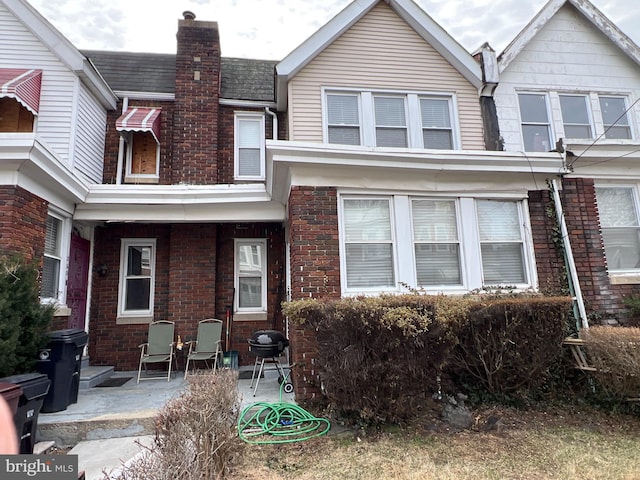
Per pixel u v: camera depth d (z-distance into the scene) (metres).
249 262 8.33
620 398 4.96
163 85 8.95
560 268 6.45
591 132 8.30
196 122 8.48
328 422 4.45
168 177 8.45
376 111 7.87
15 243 5.05
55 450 4.09
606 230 6.97
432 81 8.05
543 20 8.37
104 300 7.73
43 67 7.12
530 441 4.12
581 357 5.46
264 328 8.01
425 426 4.48
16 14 7.10
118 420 4.43
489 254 6.44
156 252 8.04
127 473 2.36
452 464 3.57
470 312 4.79
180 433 2.62
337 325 4.27
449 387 5.13
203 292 7.73
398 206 6.14
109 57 9.34
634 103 8.23
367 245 6.03
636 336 4.57
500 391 5.18
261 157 8.95
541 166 6.48
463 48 7.99
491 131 7.89
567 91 8.40
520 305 5.01
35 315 4.61
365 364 4.21
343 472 3.42
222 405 3.19
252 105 9.04
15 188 5.09
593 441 4.12
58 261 6.46
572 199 6.75
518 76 8.32
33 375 3.78
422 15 8.02
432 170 6.12
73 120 7.04
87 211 6.86
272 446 3.97
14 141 4.85
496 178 6.51
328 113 7.72
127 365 7.56
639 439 4.18
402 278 5.93
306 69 7.79
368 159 5.86
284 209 7.47
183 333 7.53
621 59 8.70
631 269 6.90
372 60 7.98
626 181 7.09
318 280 5.63
